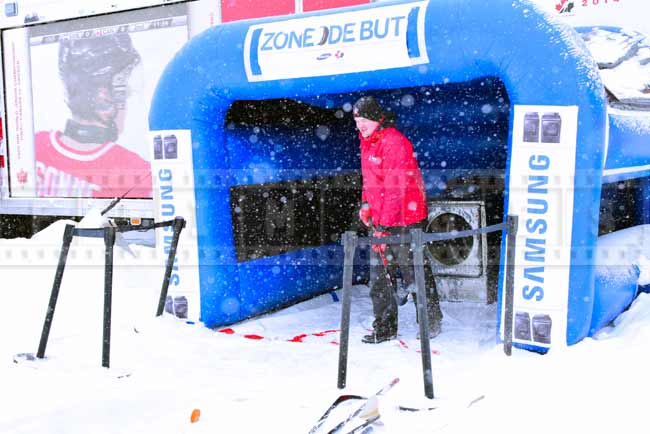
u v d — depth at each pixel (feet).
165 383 12.00
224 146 16.92
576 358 12.30
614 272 15.42
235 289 17.22
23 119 29.45
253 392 11.64
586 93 12.67
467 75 13.74
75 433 10.13
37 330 16.02
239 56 15.31
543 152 13.03
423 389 11.60
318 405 10.91
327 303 20.47
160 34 25.68
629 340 13.23
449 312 18.47
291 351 14.65
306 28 14.89
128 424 10.46
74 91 28.14
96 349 14.15
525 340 13.48
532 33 12.87
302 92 15.25
